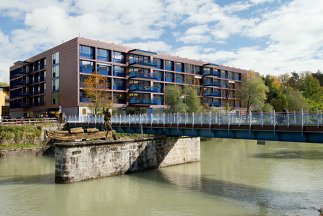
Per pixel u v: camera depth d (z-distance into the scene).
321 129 18.75
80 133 26.00
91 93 53.31
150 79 66.81
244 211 17.69
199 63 78.88
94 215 17.31
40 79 69.00
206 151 43.53
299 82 113.75
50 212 17.75
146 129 34.38
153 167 30.30
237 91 81.00
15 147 39.47
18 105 77.44
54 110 62.56
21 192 21.53
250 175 27.05
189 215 17.25
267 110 69.25
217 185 23.72
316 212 17.12
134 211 17.98
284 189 22.12
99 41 58.84
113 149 26.61
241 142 55.72
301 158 36.41
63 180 23.53
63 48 60.31
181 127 29.19
